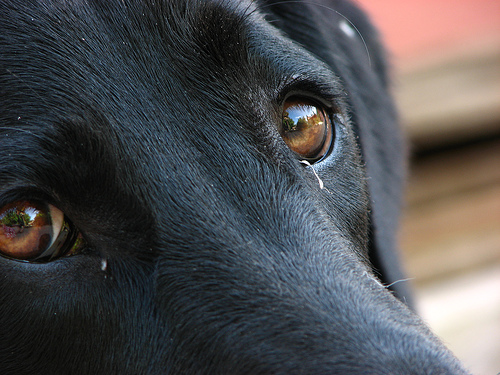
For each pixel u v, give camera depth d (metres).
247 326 0.44
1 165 0.45
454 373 0.43
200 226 0.45
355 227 0.49
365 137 0.54
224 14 0.47
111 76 0.46
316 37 0.54
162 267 0.45
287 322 0.44
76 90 0.46
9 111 0.46
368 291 0.45
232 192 0.46
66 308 0.46
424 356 0.43
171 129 0.46
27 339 0.46
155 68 0.47
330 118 0.50
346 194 0.49
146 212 0.45
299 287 0.45
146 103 0.46
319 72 0.49
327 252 0.46
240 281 0.45
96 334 0.46
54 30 0.47
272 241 0.46
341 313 0.44
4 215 0.45
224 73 0.47
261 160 0.47
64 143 0.45
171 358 0.45
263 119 0.47
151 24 0.47
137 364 0.45
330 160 0.49
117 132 0.46
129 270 0.46
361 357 0.43
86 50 0.47
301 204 0.46
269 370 0.44
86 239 0.46
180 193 0.46
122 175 0.45
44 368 0.46
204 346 0.45
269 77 0.47
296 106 0.48
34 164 0.45
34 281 0.46
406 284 0.57
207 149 0.46
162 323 0.45
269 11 0.54
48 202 0.46
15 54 0.47
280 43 0.49
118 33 0.47
